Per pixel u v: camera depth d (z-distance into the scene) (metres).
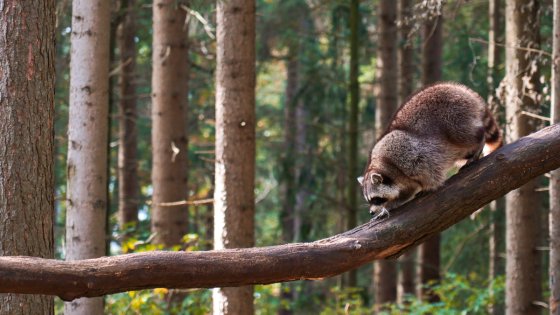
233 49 7.63
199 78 16.14
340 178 16.61
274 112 21.03
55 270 3.93
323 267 4.47
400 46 14.16
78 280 3.97
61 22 10.32
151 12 14.45
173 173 10.98
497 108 8.84
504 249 12.92
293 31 16.14
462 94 5.94
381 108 13.92
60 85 14.25
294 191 15.72
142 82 16.08
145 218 16.70
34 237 4.93
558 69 6.77
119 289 4.08
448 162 5.87
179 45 11.02
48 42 5.00
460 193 4.88
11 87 4.86
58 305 10.94
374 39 18.47
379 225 4.75
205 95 15.48
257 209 23.58
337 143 18.48
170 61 10.99
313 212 16.17
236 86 7.63
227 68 7.65
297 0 16.84
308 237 16.20
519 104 8.45
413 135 5.88
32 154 4.93
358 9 13.62
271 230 23.75
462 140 5.85
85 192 7.46
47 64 5.00
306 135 17.48
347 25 15.04
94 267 4.02
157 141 11.02
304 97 15.88
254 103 7.76
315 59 15.82
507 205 8.97
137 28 14.51
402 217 4.79
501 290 10.54
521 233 8.73
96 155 7.49
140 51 17.95
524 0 8.48
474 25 14.52
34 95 4.93
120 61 13.85
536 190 8.40
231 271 4.26
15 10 4.87
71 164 7.51
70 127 7.55
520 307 8.73
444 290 11.35
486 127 6.01
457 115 5.84
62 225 14.70
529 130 8.43
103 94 7.52
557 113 6.78
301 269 4.41
